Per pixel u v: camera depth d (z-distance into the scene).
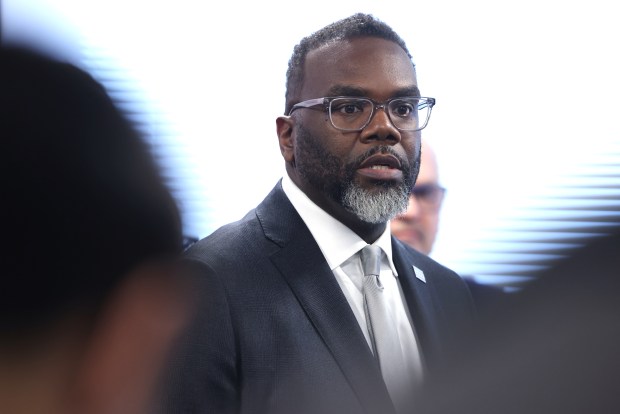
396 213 4.34
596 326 1.02
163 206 1.08
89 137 1.03
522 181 9.33
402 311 4.48
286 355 3.96
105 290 1.05
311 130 4.36
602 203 9.12
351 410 3.92
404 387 1.19
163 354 1.13
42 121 1.01
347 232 4.40
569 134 9.38
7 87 1.01
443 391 1.12
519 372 1.05
